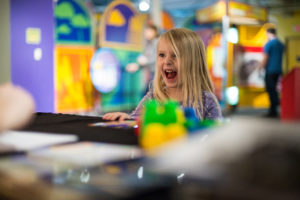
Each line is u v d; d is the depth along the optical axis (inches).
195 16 337.1
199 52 58.8
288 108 122.5
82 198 12.1
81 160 17.1
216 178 9.7
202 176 10.1
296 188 8.6
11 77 176.7
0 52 173.2
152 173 12.7
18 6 177.5
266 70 244.2
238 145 10.8
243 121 12.7
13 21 176.4
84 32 229.3
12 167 16.0
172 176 11.5
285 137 10.6
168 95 60.7
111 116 45.8
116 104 254.8
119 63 252.7
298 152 9.9
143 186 12.3
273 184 8.9
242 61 323.0
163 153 15.2
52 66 192.2
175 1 401.4
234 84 295.7
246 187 9.0
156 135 21.5
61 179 14.1
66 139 24.1
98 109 241.1
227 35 277.0
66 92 219.5
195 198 10.0
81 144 22.6
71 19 219.3
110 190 12.5
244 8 290.4
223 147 11.0
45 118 46.3
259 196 8.6
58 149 20.4
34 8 183.5
